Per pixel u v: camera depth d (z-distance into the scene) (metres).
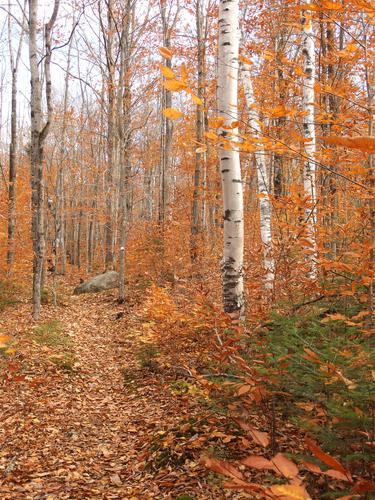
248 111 6.19
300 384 2.97
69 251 36.88
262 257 6.30
